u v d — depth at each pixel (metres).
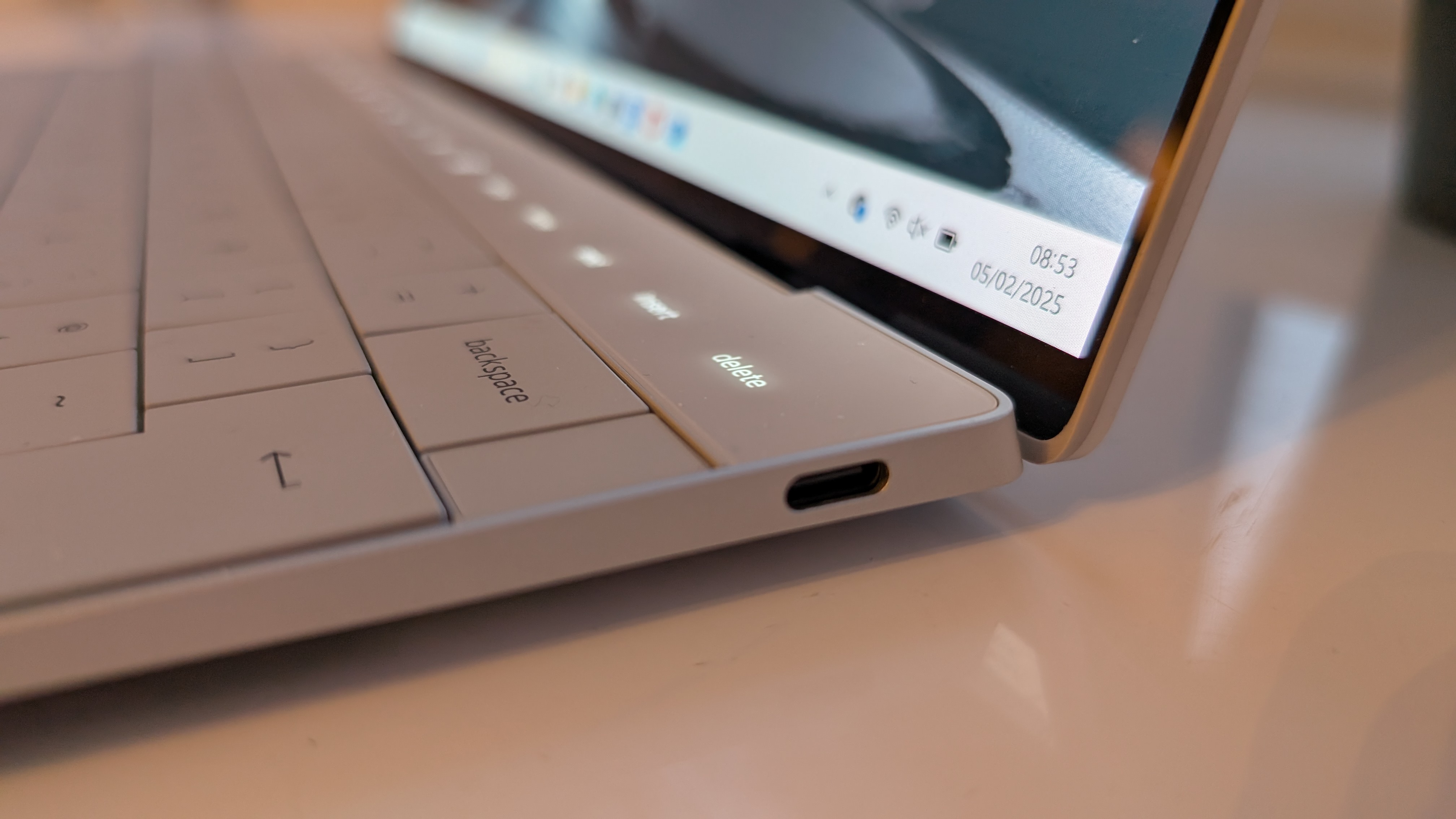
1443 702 0.09
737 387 0.11
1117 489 0.12
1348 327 0.16
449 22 0.40
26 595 0.09
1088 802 0.09
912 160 0.14
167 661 0.09
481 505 0.09
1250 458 0.13
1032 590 0.11
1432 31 0.19
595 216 0.18
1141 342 0.11
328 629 0.09
